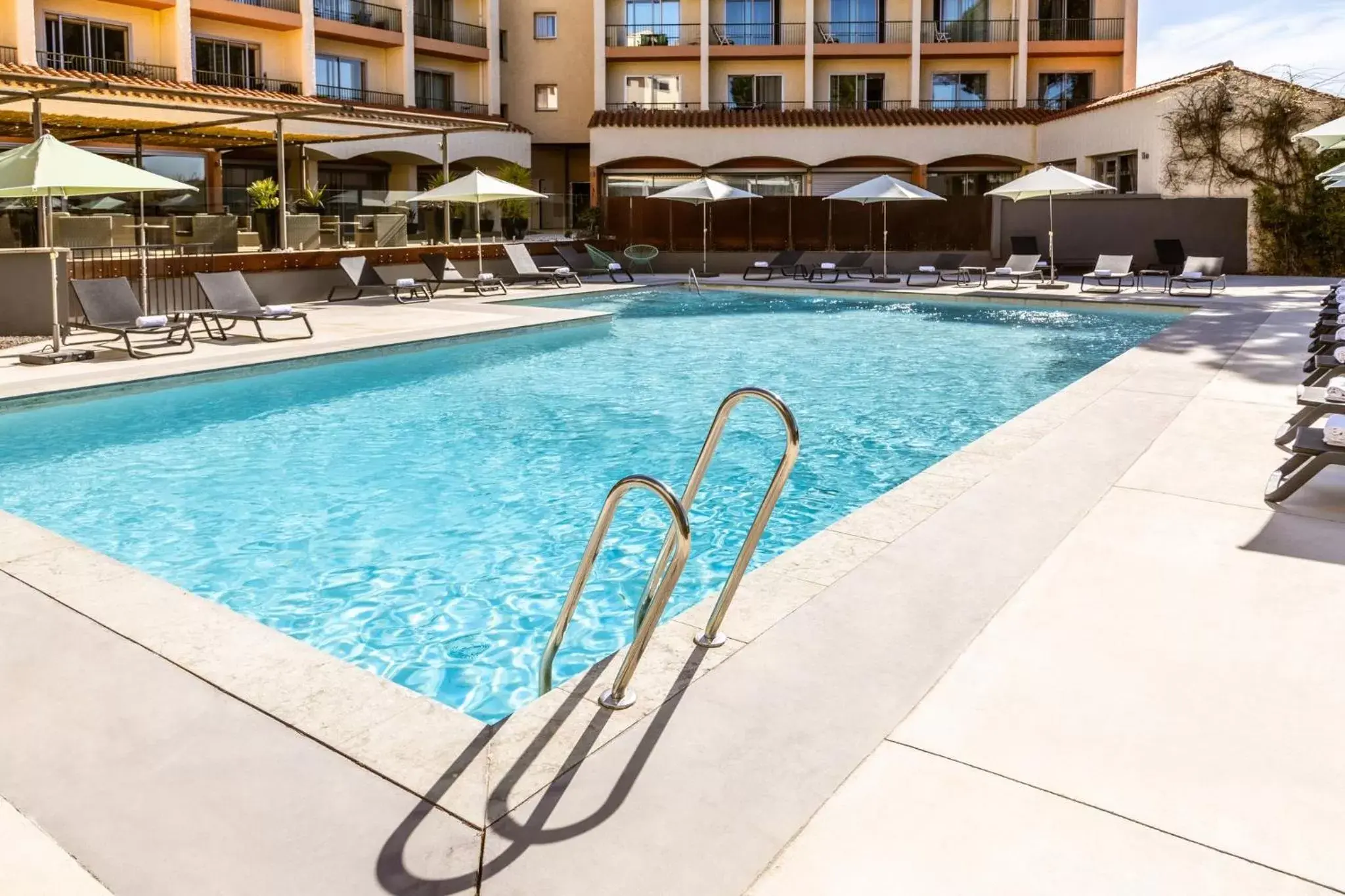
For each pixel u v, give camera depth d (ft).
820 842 8.10
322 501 21.48
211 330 43.83
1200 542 15.33
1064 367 37.96
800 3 117.80
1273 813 8.46
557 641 11.03
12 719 10.03
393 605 16.16
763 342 44.96
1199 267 61.46
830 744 9.55
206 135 75.31
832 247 84.64
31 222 53.72
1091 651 11.56
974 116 103.60
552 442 26.58
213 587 16.85
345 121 60.23
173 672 11.05
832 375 36.37
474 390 33.60
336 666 11.26
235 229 61.41
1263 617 12.50
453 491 22.25
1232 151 78.79
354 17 109.50
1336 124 39.55
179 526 19.92
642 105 119.44
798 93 117.70
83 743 9.59
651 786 8.86
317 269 59.62
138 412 29.43
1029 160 104.01
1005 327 49.78
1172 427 23.18
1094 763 9.22
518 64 124.06
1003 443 21.72
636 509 20.99
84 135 71.72
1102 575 13.93
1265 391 27.71
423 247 68.85
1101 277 64.18
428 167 114.11
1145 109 83.97
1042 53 112.37
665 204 86.07
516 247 70.74
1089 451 21.01
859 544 15.20
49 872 7.72
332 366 36.94
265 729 9.84
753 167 108.88
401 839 8.11
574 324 48.32
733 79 118.52
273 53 102.99
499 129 112.57
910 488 18.24
